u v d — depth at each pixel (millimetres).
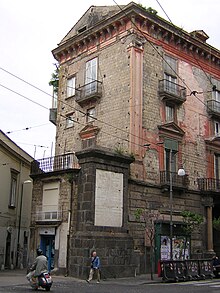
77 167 25828
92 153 23750
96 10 32500
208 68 33938
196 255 28953
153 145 28125
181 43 31562
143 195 26703
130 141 26891
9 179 32375
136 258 25156
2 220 30797
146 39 29328
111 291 15625
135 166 26688
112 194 24438
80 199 23844
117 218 24422
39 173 27047
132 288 17234
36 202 27062
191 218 26844
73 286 18000
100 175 24031
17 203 34250
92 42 32000
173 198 28766
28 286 16984
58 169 25906
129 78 28031
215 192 30672
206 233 30344
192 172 30609
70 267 23031
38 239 26031
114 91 29047
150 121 28281
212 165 32406
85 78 31969
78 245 22844
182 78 31359
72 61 33812
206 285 19281
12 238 33000
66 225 24312
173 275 21797
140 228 26016
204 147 32094
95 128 29578
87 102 31016
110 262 23156
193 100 31938
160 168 28250
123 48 29094
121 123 27891
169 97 29453
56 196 25578
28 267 25859
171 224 24719
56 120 34125
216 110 33406
